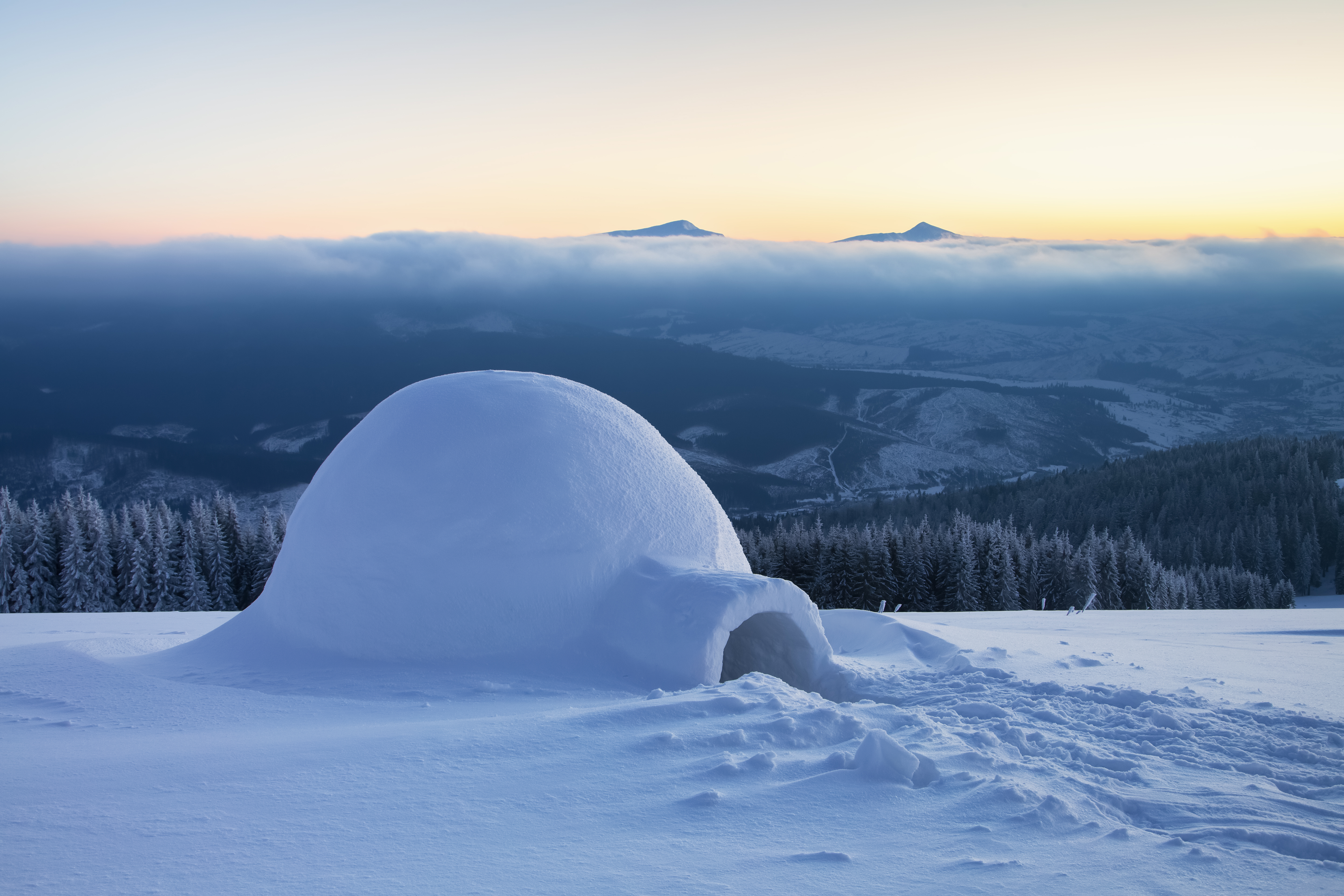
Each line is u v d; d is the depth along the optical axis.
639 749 5.00
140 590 37.06
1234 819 4.14
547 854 3.56
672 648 8.27
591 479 9.54
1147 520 70.69
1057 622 18.92
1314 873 3.44
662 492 10.00
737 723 5.46
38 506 37.16
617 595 9.09
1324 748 5.67
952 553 41.38
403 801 4.22
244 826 3.90
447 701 7.45
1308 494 70.00
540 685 8.05
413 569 8.76
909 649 10.92
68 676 8.02
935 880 3.29
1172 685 8.41
